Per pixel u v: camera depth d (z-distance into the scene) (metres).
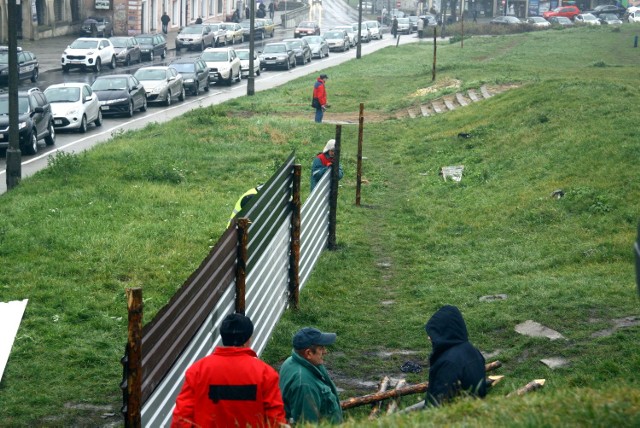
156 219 27.88
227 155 39.34
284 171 18.20
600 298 18.58
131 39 92.56
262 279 16.58
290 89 70.38
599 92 43.44
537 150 34.50
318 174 24.98
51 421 14.32
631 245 22.56
